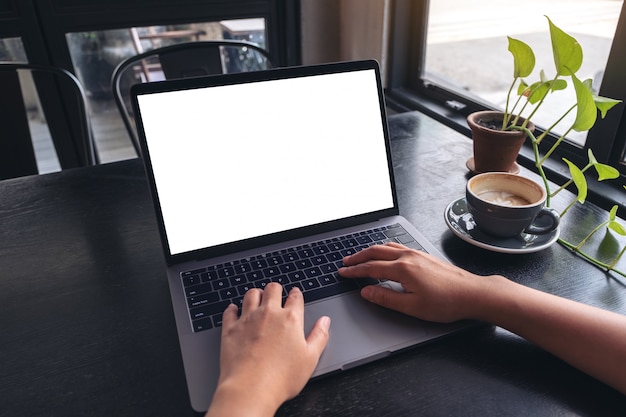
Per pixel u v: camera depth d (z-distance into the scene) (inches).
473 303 22.0
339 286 24.8
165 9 69.5
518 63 33.3
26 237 30.4
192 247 26.5
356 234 29.1
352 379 20.3
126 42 71.5
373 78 30.2
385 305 23.1
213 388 19.2
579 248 28.6
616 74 38.3
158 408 19.2
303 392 19.7
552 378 20.3
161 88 25.5
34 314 24.1
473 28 56.7
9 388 20.0
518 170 37.1
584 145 42.7
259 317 20.9
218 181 26.9
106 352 21.8
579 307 21.4
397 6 61.4
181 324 22.3
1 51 64.8
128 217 32.7
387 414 18.8
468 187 28.9
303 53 75.9
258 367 18.5
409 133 45.5
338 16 74.2
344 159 29.6
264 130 27.8
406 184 36.6
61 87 69.3
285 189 28.3
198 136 26.4
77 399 19.5
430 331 22.1
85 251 29.0
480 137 35.5
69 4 64.9
